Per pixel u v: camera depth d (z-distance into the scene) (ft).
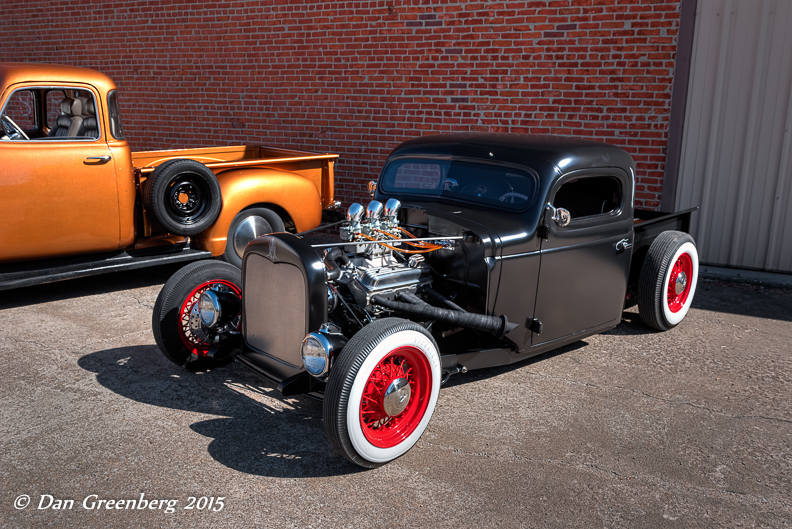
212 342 13.99
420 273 12.69
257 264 11.98
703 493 10.23
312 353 10.46
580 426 12.30
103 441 11.32
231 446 11.30
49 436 11.43
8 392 13.05
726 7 20.70
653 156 22.35
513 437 11.85
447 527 9.24
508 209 13.55
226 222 19.84
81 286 20.49
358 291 11.87
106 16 33.30
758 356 15.89
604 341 16.87
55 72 17.26
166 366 14.55
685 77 21.36
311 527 9.19
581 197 15.48
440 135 16.30
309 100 28.48
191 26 30.78
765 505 9.96
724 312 19.20
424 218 13.85
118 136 18.19
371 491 10.09
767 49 20.54
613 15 21.90
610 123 22.72
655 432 12.12
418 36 25.39
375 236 12.42
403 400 10.83
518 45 23.59
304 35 27.91
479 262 12.51
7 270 17.07
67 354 15.02
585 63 22.66
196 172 18.53
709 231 22.65
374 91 26.86
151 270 22.66
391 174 16.07
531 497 10.00
